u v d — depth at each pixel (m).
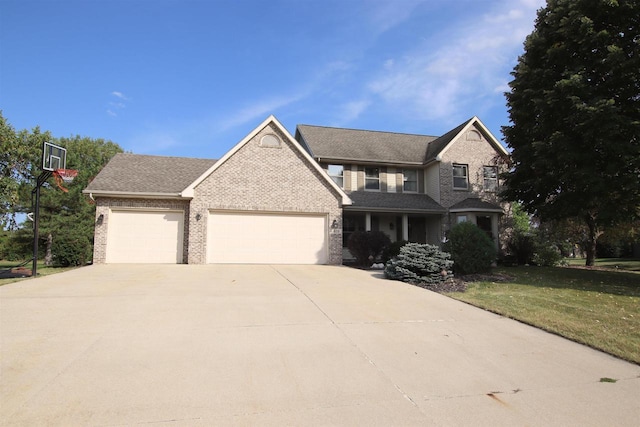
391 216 20.03
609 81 11.51
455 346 5.32
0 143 17.86
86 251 16.22
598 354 5.12
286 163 15.56
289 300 7.78
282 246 15.30
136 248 14.60
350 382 4.05
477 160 19.98
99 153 32.22
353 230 19.34
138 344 4.97
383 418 3.32
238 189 14.95
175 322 6.00
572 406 3.65
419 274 10.77
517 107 14.42
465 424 3.26
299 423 3.20
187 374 4.11
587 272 14.20
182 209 15.02
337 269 13.52
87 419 3.15
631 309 7.52
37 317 6.11
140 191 14.56
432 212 18.52
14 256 25.38
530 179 14.23
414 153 21.02
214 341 5.18
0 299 7.38
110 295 7.87
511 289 9.76
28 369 4.12
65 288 8.61
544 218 14.42
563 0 12.62
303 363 4.53
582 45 12.04
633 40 11.42
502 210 18.53
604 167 11.71
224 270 12.42
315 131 21.19
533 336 5.86
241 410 3.38
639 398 3.85
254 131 15.34
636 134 10.89
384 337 5.60
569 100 11.83
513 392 3.93
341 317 6.59
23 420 3.11
